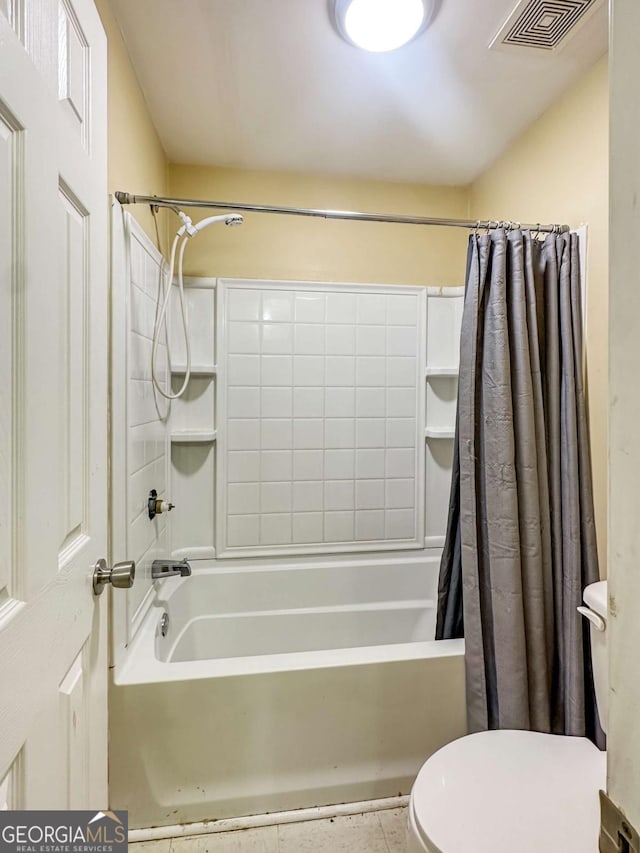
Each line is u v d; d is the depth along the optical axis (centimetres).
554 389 145
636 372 36
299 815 135
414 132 183
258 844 127
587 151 148
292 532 220
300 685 135
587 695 139
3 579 55
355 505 224
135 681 128
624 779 36
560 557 143
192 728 130
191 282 207
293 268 218
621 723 37
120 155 135
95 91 88
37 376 63
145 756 129
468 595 143
